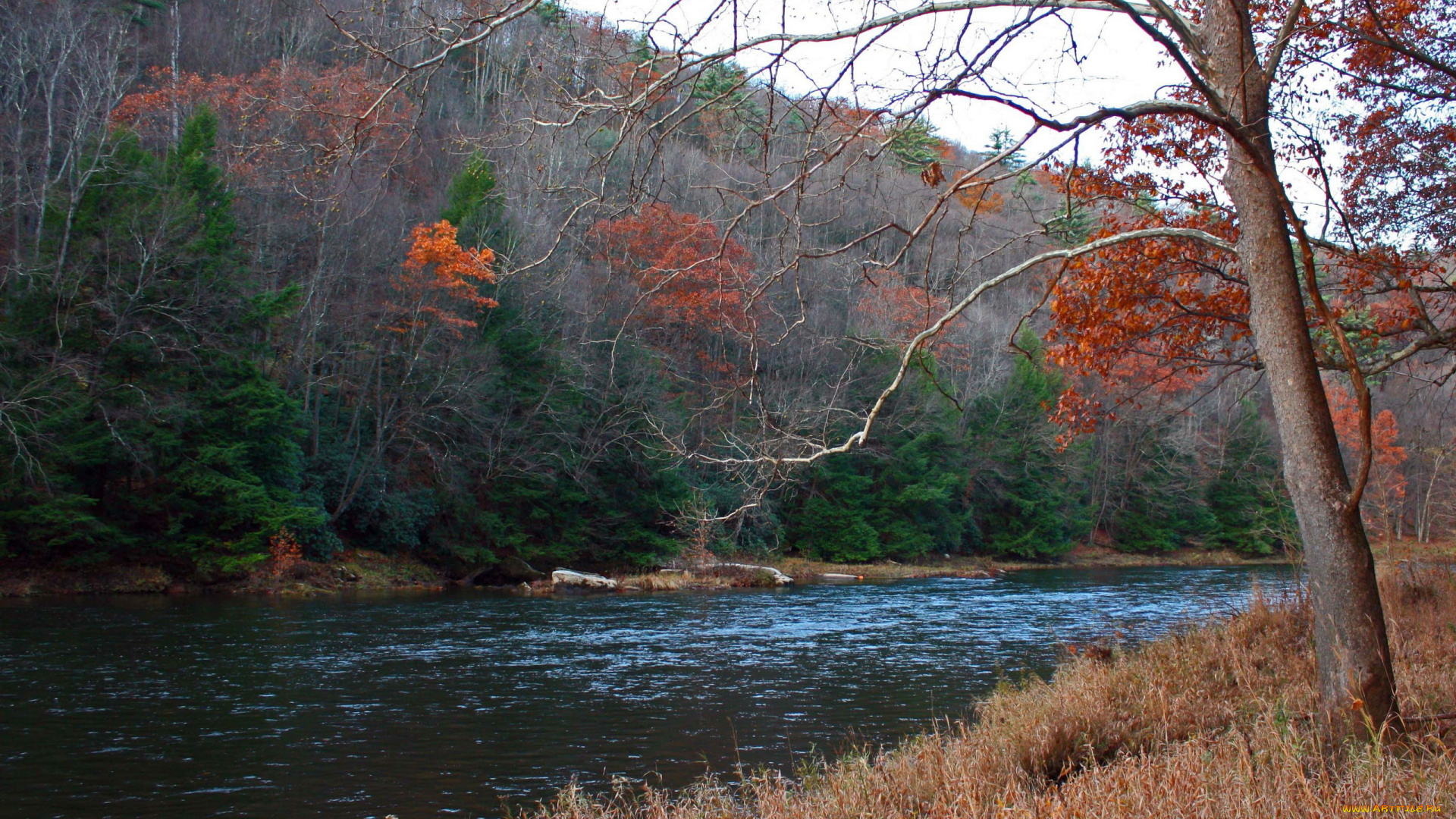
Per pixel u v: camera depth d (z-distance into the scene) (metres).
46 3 30.45
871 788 6.73
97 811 8.60
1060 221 6.94
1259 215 6.58
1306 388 6.43
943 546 52.88
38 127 30.83
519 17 6.43
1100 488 58.81
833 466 48.00
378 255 33.16
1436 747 5.77
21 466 26.14
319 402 34.53
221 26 31.67
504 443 37.47
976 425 53.31
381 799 9.03
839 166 7.41
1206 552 58.59
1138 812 4.93
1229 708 7.88
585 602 29.03
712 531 39.38
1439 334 9.81
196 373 29.81
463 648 18.59
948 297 6.94
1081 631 21.45
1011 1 5.99
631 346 29.84
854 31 6.08
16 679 14.28
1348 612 6.25
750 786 8.71
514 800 9.00
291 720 12.16
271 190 29.88
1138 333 10.66
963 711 12.70
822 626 22.78
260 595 28.59
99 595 26.66
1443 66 8.72
